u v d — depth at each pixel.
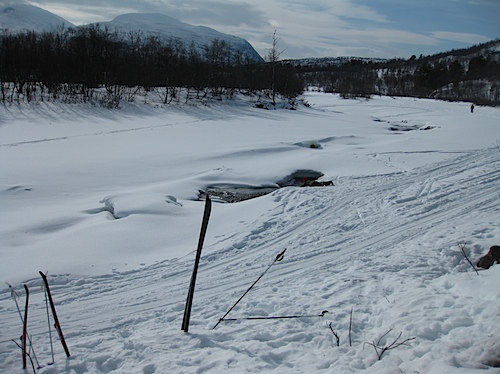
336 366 4.04
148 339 4.94
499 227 8.98
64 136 24.38
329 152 22.30
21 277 7.71
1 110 28.75
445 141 27.20
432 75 101.62
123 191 15.14
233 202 14.84
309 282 7.25
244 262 8.62
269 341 4.84
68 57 39.03
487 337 4.09
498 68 97.56
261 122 36.28
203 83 47.06
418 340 4.44
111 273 8.06
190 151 21.80
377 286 6.53
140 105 36.66
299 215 11.72
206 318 5.88
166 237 10.22
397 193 13.40
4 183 14.98
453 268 7.13
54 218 11.45
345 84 99.25
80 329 5.77
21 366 4.48
